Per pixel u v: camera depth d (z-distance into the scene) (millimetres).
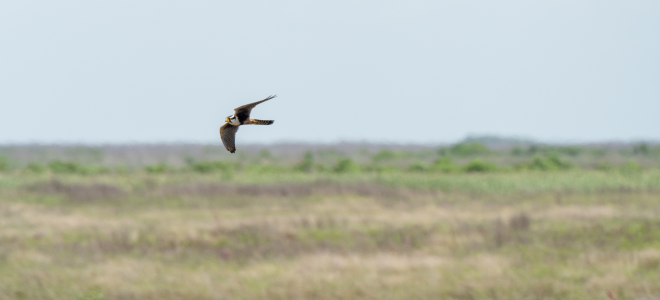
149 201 26359
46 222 21422
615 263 15180
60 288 13914
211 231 19531
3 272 15070
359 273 14648
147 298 13328
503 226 19516
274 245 17734
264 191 28391
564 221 20703
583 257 15828
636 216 21234
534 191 28953
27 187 29766
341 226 20203
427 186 31578
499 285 13680
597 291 13328
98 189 28500
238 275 14914
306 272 14758
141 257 17000
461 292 13336
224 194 27969
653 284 13531
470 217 21953
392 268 15039
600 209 22859
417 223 20719
